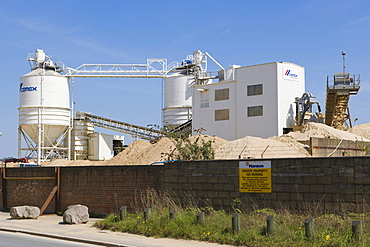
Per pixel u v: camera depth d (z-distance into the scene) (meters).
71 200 28.73
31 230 22.62
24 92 80.12
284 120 62.62
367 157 17.27
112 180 26.70
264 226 17.23
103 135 88.38
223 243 17.14
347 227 15.59
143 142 58.72
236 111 65.44
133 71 88.00
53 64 85.00
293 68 64.31
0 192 32.81
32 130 79.56
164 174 23.84
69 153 82.00
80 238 19.53
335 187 17.97
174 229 19.09
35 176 30.94
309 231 15.62
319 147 32.66
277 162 19.72
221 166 21.64
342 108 65.06
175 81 86.50
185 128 78.50
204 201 22.09
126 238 19.25
